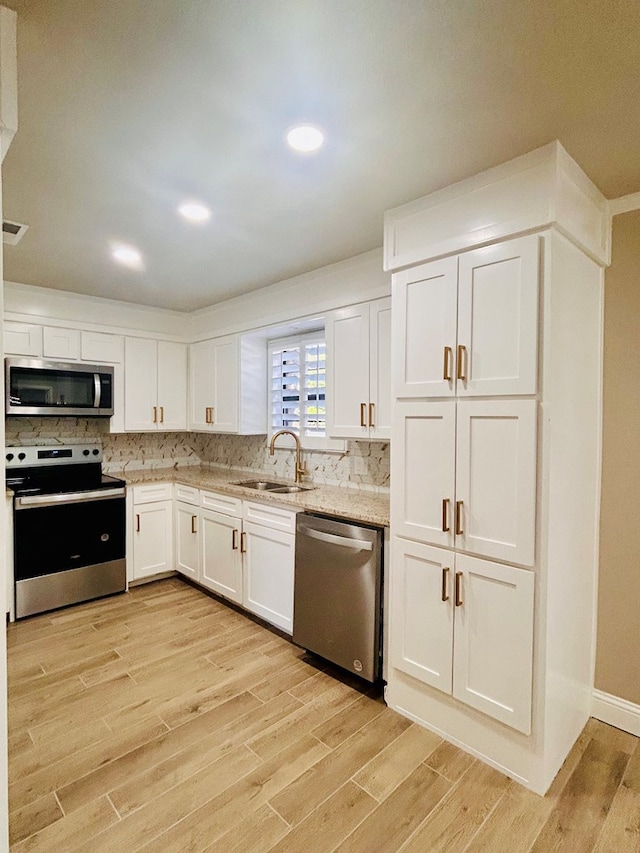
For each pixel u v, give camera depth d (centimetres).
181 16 111
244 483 354
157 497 388
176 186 193
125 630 300
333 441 328
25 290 339
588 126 153
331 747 194
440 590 198
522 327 171
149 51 121
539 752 171
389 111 145
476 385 184
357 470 318
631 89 134
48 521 325
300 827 156
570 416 185
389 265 214
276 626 297
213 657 267
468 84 133
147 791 170
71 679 243
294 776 177
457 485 191
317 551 254
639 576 204
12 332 334
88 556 345
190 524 376
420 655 206
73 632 297
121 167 178
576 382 189
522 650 174
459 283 189
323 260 285
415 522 207
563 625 185
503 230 175
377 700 227
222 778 176
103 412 375
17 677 245
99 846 148
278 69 127
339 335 284
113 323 385
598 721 213
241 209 215
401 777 178
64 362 355
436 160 174
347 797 168
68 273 311
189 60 124
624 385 206
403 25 112
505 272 176
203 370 414
